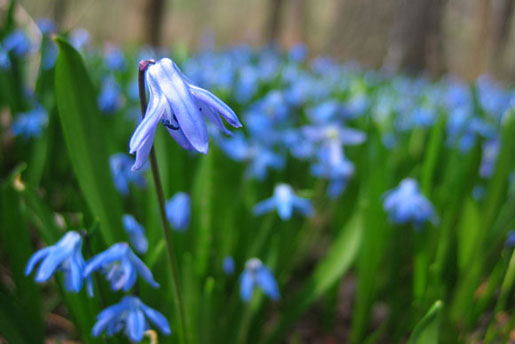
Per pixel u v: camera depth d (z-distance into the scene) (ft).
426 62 4.33
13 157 1.00
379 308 0.84
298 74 1.66
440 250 0.75
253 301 0.69
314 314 0.83
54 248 0.55
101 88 1.08
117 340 0.59
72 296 0.59
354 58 4.12
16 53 0.89
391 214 0.73
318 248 0.96
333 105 0.93
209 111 0.50
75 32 1.19
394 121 1.16
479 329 0.78
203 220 0.69
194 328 0.62
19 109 0.89
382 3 4.12
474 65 4.98
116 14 4.87
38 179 0.82
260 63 1.94
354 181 0.91
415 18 4.20
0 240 0.82
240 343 0.69
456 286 0.76
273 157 0.80
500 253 0.78
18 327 0.60
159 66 0.50
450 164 0.86
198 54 2.08
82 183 0.61
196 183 0.71
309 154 0.88
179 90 0.49
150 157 0.52
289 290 0.86
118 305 0.56
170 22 9.68
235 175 0.89
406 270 0.85
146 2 3.18
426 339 0.56
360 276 0.72
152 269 0.61
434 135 0.73
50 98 0.88
